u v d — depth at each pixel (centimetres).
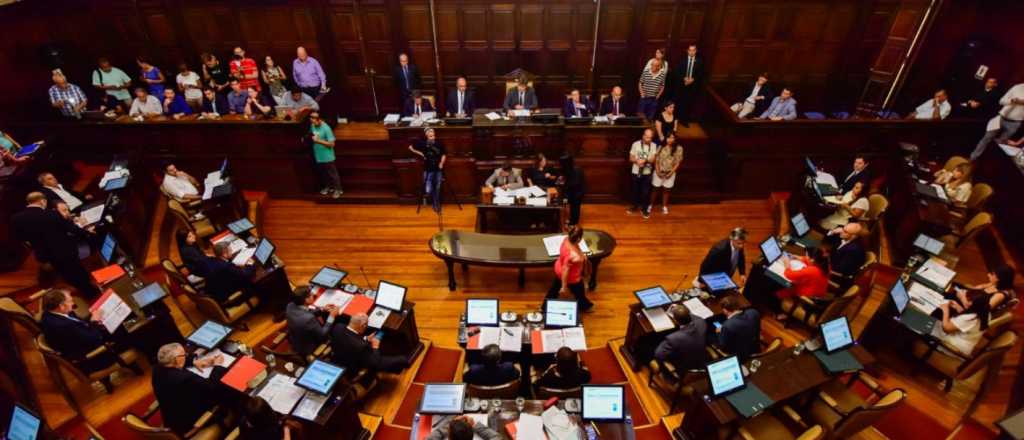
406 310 565
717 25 1004
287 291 653
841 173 843
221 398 455
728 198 939
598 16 1012
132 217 748
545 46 1050
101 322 528
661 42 1040
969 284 693
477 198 918
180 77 978
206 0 983
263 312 659
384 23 1012
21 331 621
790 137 880
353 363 490
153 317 558
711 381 428
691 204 931
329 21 1008
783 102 920
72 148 905
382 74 1070
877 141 883
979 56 936
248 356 493
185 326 640
